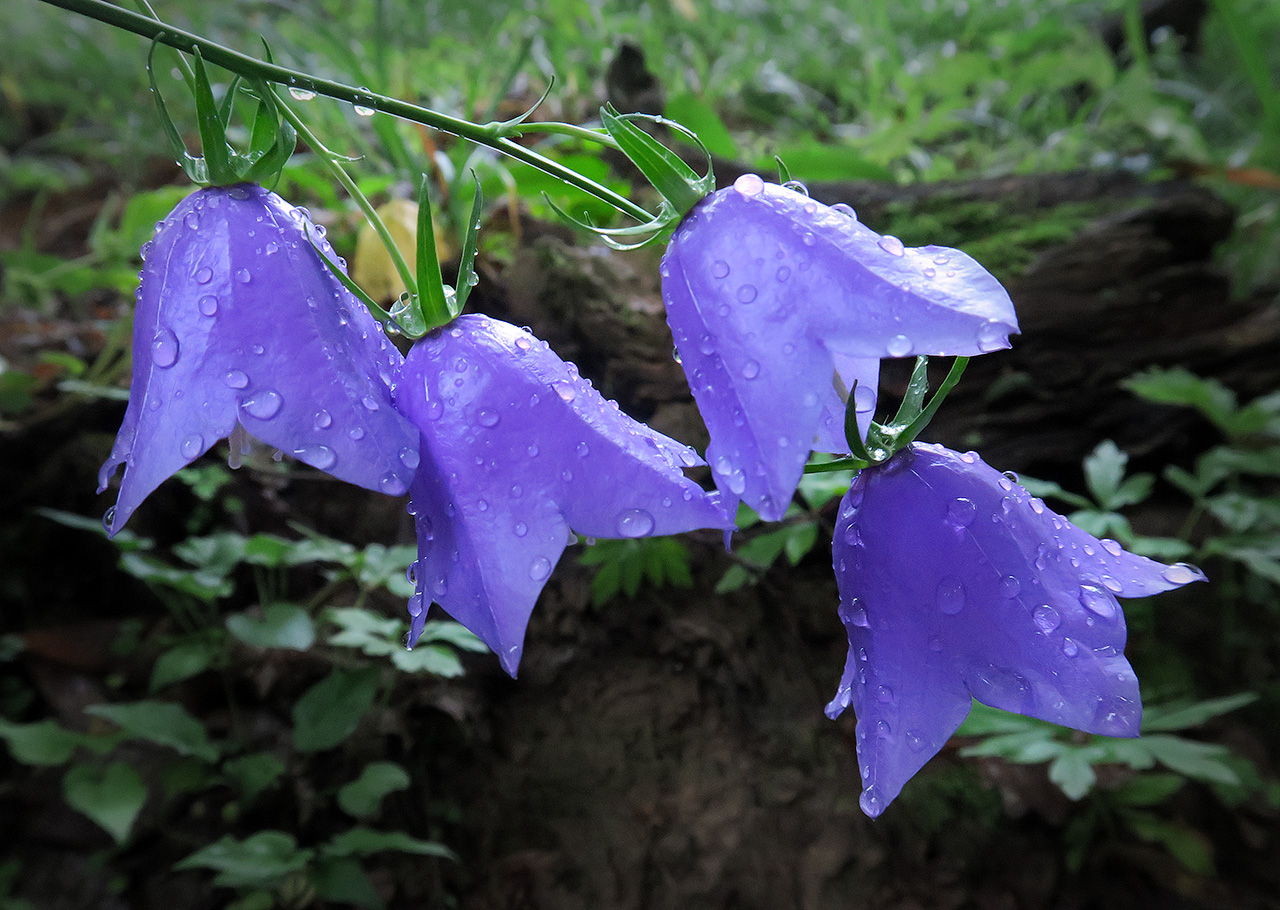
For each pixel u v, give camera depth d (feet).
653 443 0.34
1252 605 1.06
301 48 1.48
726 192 0.34
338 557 0.88
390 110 0.36
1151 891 0.92
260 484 1.02
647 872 0.91
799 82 1.72
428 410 0.35
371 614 0.86
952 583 0.36
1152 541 0.87
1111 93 1.46
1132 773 0.88
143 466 0.33
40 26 2.01
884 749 0.36
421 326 0.36
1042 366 1.07
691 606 0.98
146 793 0.85
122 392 1.01
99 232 1.34
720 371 0.33
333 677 0.88
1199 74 1.89
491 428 0.34
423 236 0.35
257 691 0.95
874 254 0.32
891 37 1.68
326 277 0.35
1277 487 1.14
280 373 0.33
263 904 0.84
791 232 0.33
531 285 0.99
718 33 1.77
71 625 0.99
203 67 0.35
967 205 1.16
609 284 0.99
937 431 1.06
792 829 0.92
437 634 0.82
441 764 0.94
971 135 1.52
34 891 0.86
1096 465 0.92
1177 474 1.03
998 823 0.93
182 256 0.35
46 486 1.04
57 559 1.04
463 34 1.78
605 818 0.93
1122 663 0.35
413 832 0.90
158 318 0.34
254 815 0.90
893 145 1.37
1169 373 1.04
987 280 0.31
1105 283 1.09
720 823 0.92
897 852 0.92
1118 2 1.81
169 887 0.87
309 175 1.06
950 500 0.36
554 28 1.51
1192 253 1.14
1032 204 1.16
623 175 1.15
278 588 1.00
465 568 0.34
